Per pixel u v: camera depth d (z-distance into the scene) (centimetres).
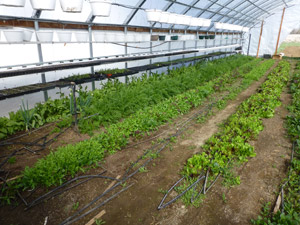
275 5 2459
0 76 608
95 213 400
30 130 683
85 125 693
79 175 495
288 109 938
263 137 689
